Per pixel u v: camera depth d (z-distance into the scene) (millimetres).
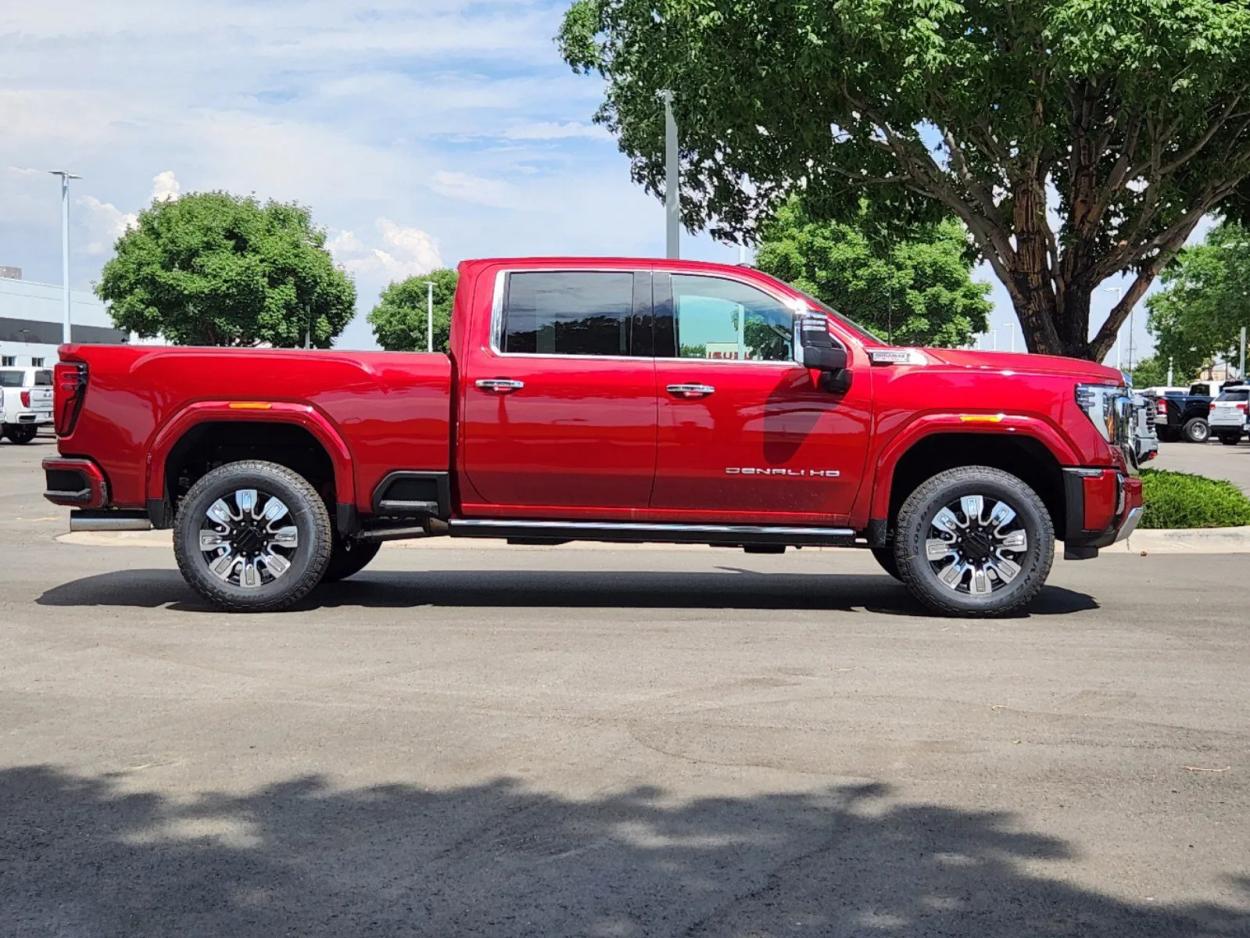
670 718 5305
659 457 7859
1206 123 13258
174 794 4289
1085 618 7945
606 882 3529
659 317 7988
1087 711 5453
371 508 7934
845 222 15961
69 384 7906
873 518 7941
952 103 12453
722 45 13102
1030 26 11781
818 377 7867
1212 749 4879
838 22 11992
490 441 7879
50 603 8289
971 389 7875
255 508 7934
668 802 4219
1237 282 54688
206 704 5539
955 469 7961
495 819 4043
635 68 19578
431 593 8891
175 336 56219
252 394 7875
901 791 4344
